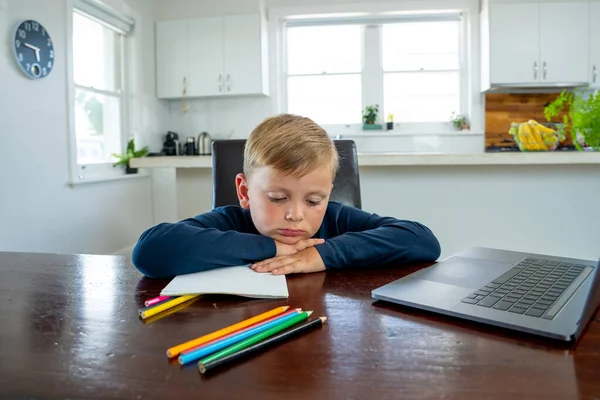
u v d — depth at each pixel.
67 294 0.72
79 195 3.34
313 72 4.82
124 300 0.69
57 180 3.12
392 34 4.71
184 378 0.44
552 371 0.44
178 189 2.65
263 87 4.47
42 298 0.70
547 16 4.11
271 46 4.70
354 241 0.86
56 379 0.44
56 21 3.10
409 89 4.73
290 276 0.80
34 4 2.90
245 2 4.59
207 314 0.62
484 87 4.38
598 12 4.08
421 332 0.54
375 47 4.71
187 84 4.54
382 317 0.60
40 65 2.93
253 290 0.69
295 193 0.78
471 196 2.34
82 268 0.90
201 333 0.55
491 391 0.40
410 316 0.60
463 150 4.56
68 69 3.21
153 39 4.58
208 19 4.46
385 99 4.77
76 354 0.49
